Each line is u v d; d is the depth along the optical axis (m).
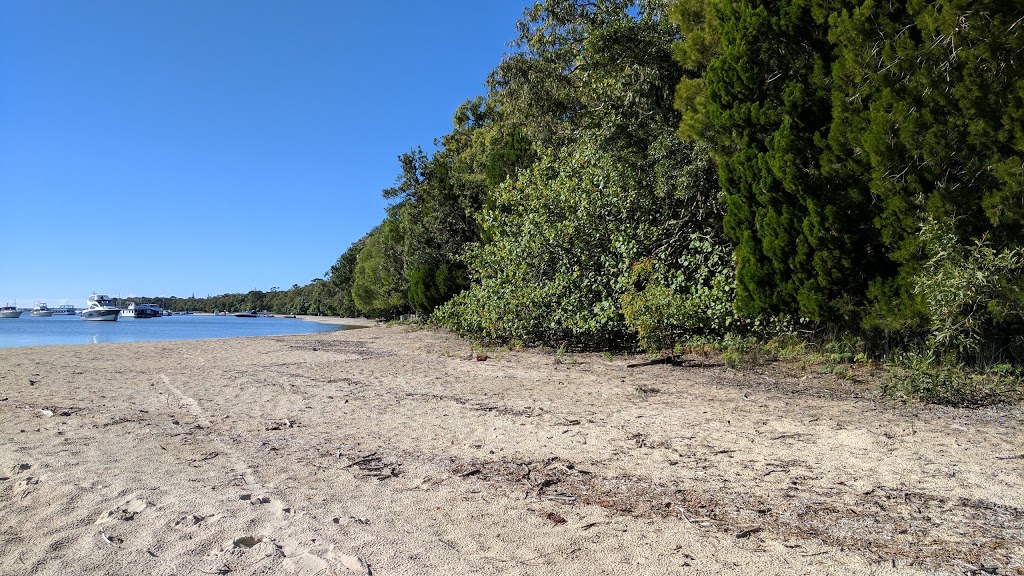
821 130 8.83
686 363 9.71
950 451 4.24
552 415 5.86
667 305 9.95
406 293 40.34
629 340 12.33
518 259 13.76
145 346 17.95
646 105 14.38
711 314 10.07
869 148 7.47
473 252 17.19
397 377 9.30
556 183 13.73
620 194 12.54
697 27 12.20
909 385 6.23
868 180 7.91
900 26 7.55
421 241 31.25
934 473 3.74
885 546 2.69
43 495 3.38
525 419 5.68
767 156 9.06
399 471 3.97
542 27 18.84
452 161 35.94
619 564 2.52
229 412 6.29
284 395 7.52
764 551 2.65
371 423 5.61
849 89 8.15
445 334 22.39
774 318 9.91
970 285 6.07
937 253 6.67
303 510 3.18
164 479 3.72
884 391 6.39
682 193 12.06
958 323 6.38
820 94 8.69
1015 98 6.28
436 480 3.76
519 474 3.88
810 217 8.50
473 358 12.16
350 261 86.44
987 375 6.90
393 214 40.56
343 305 87.62
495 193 16.30
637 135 14.75
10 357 13.80
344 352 14.97
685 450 4.42
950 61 6.86
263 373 10.19
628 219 12.58
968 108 6.62
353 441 4.86
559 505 3.29
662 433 4.98
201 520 3.01
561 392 7.32
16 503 3.26
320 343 19.17
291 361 12.53
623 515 3.12
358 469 4.02
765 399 6.46
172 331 41.44
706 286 10.68
